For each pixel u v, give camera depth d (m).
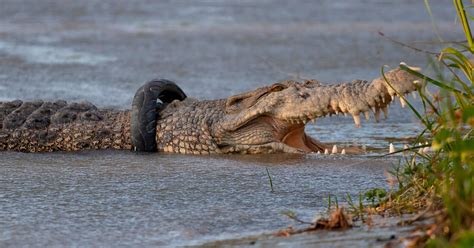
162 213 21.11
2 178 25.08
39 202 22.22
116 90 43.06
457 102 22.00
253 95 28.89
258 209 21.44
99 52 56.78
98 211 21.33
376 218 19.69
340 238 18.16
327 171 25.64
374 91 26.56
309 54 55.59
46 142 30.17
